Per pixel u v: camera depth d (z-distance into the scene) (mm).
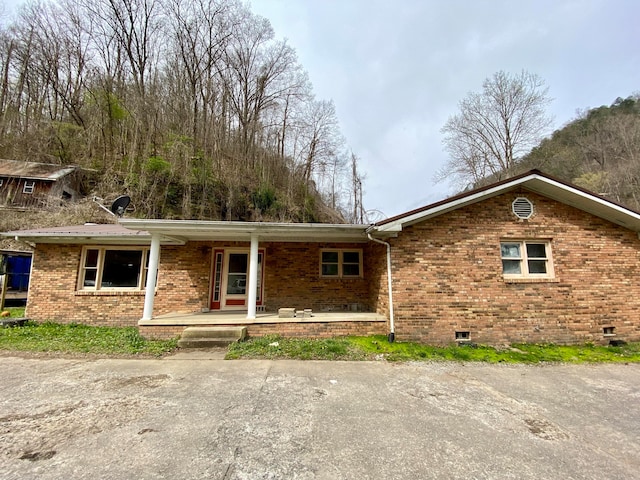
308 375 5039
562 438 3172
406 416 3605
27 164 20844
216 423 3322
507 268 7477
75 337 7129
